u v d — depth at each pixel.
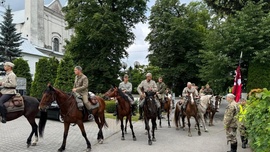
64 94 8.23
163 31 37.41
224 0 19.72
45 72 23.98
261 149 5.32
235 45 16.05
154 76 34.38
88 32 31.69
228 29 16.69
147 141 9.85
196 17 37.94
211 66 16.86
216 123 15.30
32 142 9.09
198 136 10.99
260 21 16.25
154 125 9.88
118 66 32.25
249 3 16.88
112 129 12.54
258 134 5.70
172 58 36.62
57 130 12.02
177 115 12.75
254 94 6.60
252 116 6.24
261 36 15.23
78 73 8.66
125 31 32.47
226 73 16.50
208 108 13.94
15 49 36.53
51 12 55.34
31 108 8.79
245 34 15.63
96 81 31.23
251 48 15.42
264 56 15.45
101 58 31.02
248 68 16.41
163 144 9.33
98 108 9.34
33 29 50.44
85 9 31.17
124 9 33.03
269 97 5.44
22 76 28.44
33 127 8.90
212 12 21.73
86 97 8.63
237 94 11.82
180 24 34.88
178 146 9.02
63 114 8.21
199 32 35.62
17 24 50.75
